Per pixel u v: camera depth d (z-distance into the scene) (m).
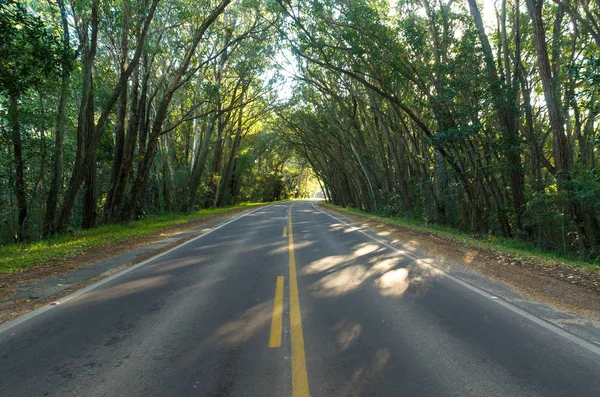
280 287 6.93
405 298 6.23
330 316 5.35
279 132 52.59
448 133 16.42
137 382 3.55
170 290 6.80
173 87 20.41
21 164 18.61
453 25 16.81
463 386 3.44
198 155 33.44
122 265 9.02
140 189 21.22
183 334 4.71
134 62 17.05
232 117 39.84
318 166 64.38
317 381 3.54
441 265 9.03
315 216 27.42
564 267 9.07
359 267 8.73
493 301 6.06
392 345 4.35
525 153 20.11
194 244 12.88
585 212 13.62
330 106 32.69
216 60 29.34
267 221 22.53
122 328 4.94
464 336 4.61
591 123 17.75
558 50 16.72
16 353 4.21
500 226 18.30
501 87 15.70
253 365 3.87
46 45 10.38
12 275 8.25
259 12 20.53
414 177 27.77
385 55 17.36
